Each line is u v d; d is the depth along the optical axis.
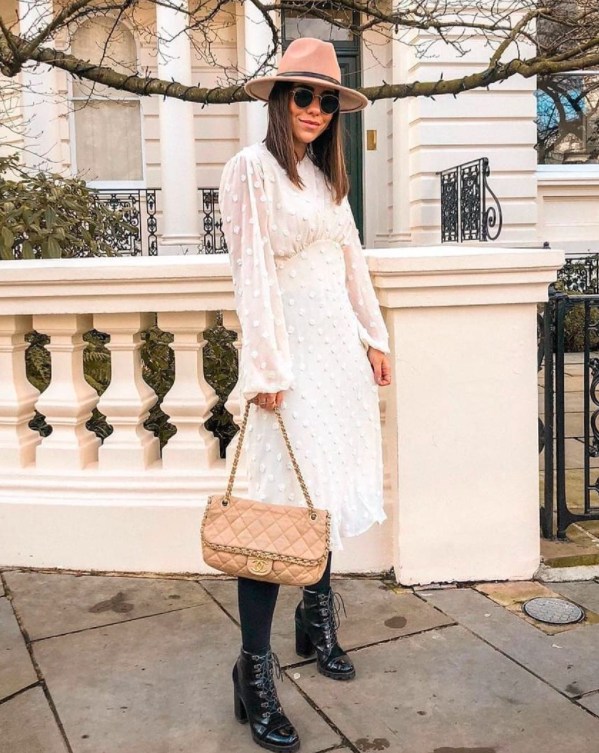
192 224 9.74
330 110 2.14
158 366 4.09
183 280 3.04
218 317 4.07
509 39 3.79
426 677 2.44
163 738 2.16
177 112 9.48
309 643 2.55
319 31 10.67
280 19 9.67
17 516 3.25
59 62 3.98
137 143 10.95
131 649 2.62
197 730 2.20
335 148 2.24
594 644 2.62
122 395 3.28
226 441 3.95
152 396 3.38
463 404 3.02
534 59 3.72
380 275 2.86
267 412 2.17
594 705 2.28
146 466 3.29
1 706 2.31
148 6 10.22
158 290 3.06
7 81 9.87
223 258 3.42
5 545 3.28
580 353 8.52
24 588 3.08
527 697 2.33
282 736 2.10
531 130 9.55
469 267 2.87
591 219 10.03
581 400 6.30
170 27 9.17
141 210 10.80
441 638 2.68
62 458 3.31
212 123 10.71
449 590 3.06
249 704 2.15
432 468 3.04
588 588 3.07
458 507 3.07
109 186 10.95
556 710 2.26
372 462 2.36
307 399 2.16
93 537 3.22
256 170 2.07
